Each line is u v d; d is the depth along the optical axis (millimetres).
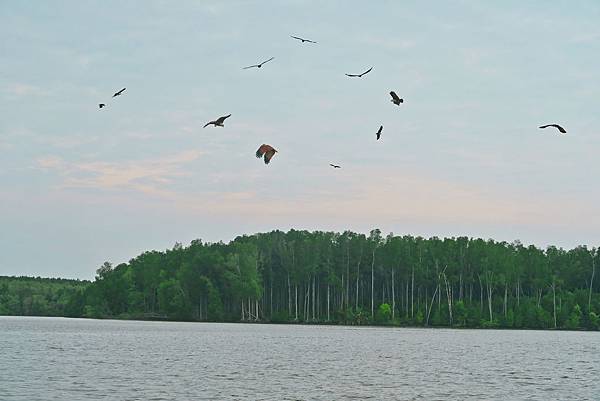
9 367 54812
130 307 189125
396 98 20359
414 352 75812
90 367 55250
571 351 80625
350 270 165625
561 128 20234
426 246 163250
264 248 172375
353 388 44594
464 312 152500
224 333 114312
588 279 167875
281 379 48594
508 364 62844
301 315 167875
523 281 163375
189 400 39000
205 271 166000
